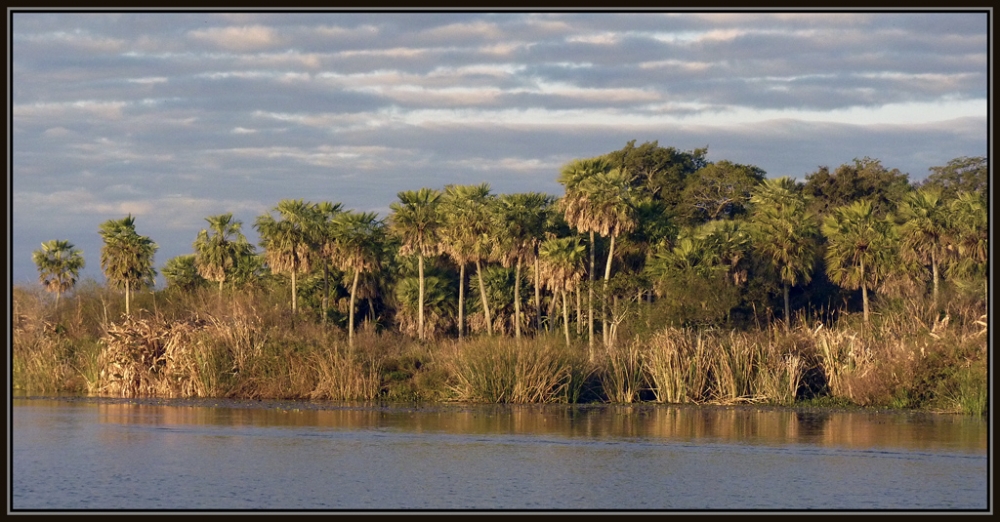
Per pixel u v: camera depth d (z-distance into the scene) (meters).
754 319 81.69
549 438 46.47
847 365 60.31
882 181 105.69
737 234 89.50
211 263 97.50
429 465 40.31
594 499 34.97
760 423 51.28
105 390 66.06
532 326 99.94
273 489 36.41
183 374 64.88
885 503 34.25
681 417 54.03
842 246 80.88
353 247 92.88
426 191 92.75
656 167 119.75
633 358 62.22
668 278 75.44
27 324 72.69
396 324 103.81
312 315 85.25
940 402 56.09
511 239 88.81
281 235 93.12
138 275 88.38
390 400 62.31
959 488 36.16
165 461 41.28
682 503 34.44
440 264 104.06
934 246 74.19
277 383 64.19
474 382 61.62
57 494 35.97
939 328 58.91
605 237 95.00
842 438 45.97
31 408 58.09
